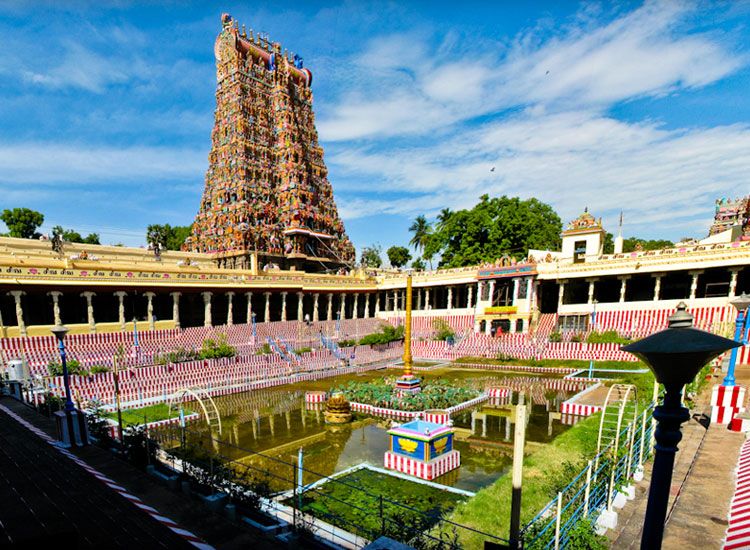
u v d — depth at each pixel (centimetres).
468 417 2258
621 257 4275
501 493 1069
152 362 3069
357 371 3838
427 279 5647
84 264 3478
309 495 1286
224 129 6184
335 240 7081
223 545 739
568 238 4866
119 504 838
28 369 2386
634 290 4697
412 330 5288
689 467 1111
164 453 1337
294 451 1762
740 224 4856
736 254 3519
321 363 3819
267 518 888
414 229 7419
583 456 1226
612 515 869
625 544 809
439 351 4422
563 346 3759
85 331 3416
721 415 1457
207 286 4200
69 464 1058
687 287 4328
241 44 6244
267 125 6406
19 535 696
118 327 3650
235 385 2975
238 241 5516
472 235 5947
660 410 409
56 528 725
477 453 1714
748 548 703
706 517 862
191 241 6262
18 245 3912
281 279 4919
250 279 4572
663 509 407
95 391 2394
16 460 1078
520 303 4634
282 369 3478
